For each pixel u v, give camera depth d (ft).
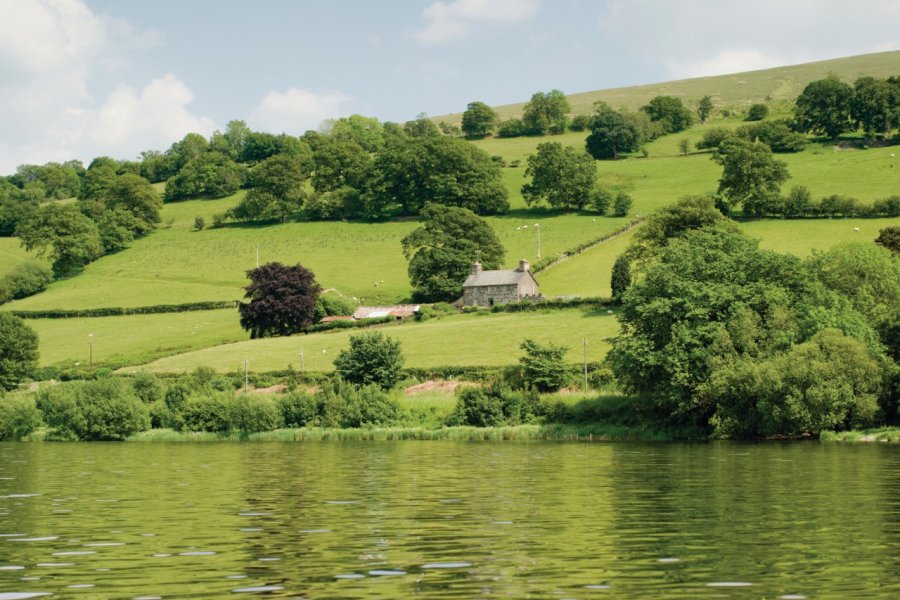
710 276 313.94
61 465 212.43
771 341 286.46
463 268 619.67
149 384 366.84
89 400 328.90
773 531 106.01
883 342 294.25
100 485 165.58
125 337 570.46
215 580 82.53
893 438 248.93
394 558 91.81
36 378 472.85
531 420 310.24
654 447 244.42
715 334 284.20
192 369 436.76
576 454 223.51
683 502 131.23
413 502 134.92
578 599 74.54
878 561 89.04
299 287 561.43
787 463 189.26
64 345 561.43
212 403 330.54
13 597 76.79
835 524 110.63
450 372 371.76
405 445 269.03
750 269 319.68
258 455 237.25
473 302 592.19
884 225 620.90
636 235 524.52
